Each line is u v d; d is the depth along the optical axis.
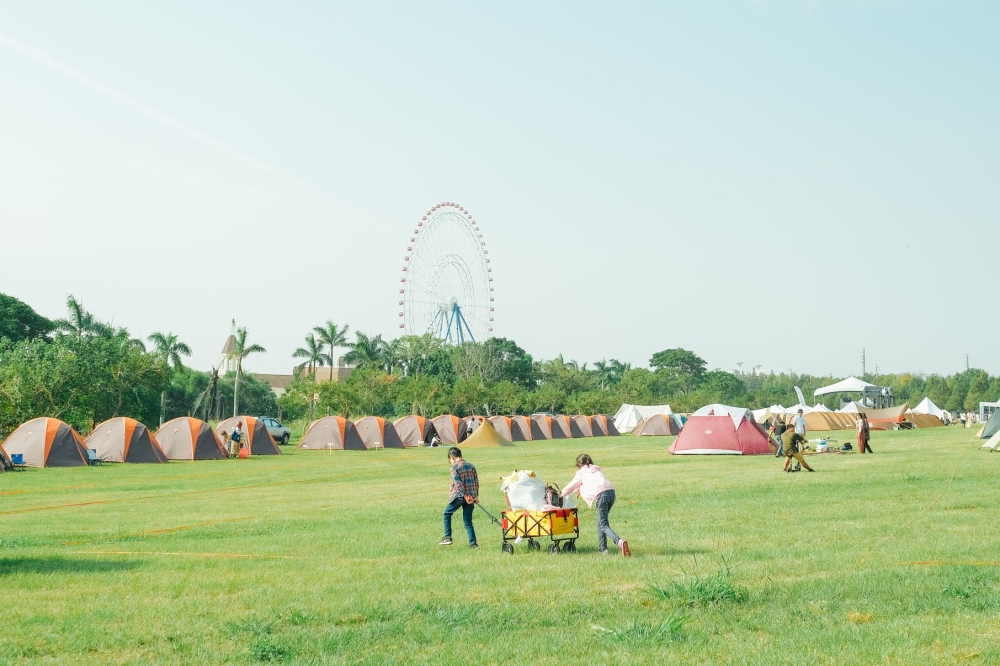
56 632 8.43
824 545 12.86
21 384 49.09
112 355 64.38
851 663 6.88
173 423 41.34
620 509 18.50
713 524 15.70
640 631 7.89
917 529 14.36
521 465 34.25
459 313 106.31
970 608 8.66
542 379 135.62
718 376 175.12
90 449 37.53
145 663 7.42
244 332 85.06
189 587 10.61
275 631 8.43
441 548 13.93
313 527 16.70
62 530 16.53
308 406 78.44
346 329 94.19
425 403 86.06
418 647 7.73
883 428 71.88
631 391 118.00
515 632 8.16
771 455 38.59
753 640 7.67
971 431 63.81
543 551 13.51
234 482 27.88
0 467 32.56
